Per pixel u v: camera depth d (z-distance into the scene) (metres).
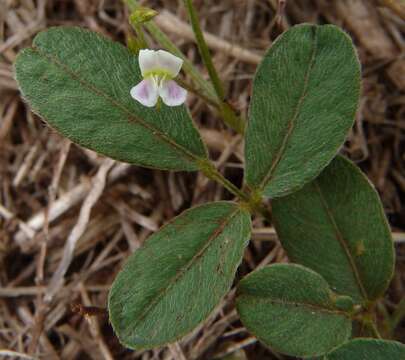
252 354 0.21
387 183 0.22
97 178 0.22
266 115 0.18
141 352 0.21
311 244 0.18
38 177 0.23
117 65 0.18
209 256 0.17
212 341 0.21
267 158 0.18
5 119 0.23
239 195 0.18
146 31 0.23
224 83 0.23
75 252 0.22
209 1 0.23
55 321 0.21
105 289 0.22
